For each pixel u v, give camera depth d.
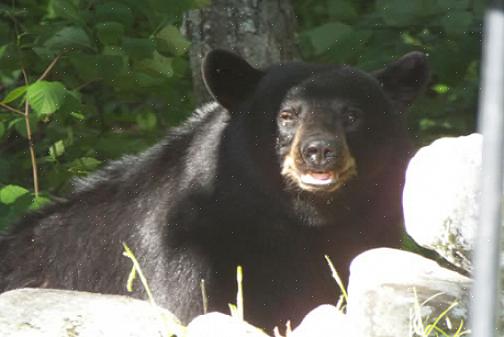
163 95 14.27
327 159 9.15
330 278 9.80
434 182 6.30
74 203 10.73
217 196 9.58
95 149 13.73
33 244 10.74
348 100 9.45
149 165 10.28
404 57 10.41
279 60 13.48
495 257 3.76
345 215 9.63
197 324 6.36
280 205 9.54
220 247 9.46
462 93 14.59
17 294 6.54
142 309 6.52
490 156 3.64
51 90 11.95
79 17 12.55
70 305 6.46
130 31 13.25
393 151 9.77
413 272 6.36
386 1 13.23
